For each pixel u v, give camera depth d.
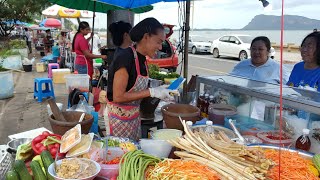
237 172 1.26
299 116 1.85
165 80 4.46
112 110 2.29
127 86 2.12
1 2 24.33
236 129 1.89
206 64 14.77
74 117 2.24
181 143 1.54
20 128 4.90
